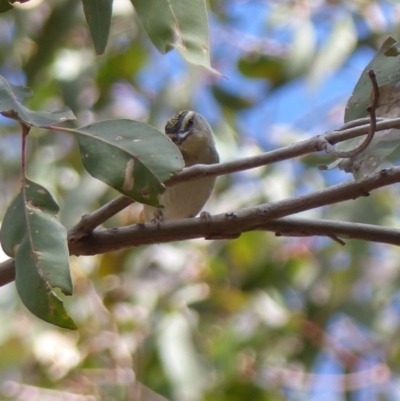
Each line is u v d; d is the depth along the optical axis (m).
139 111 8.39
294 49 7.02
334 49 6.88
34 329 7.30
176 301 7.13
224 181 7.30
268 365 7.30
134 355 6.97
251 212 3.34
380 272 7.81
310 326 7.55
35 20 7.09
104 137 2.69
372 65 3.15
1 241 2.69
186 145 6.24
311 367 7.46
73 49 7.53
